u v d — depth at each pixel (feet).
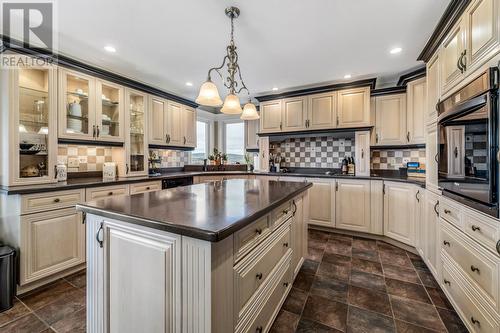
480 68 4.11
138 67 9.29
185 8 5.63
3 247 5.71
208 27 6.45
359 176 10.12
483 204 3.83
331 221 10.56
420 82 8.99
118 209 3.67
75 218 6.89
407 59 8.46
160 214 3.38
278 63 8.80
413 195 8.13
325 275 6.82
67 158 8.70
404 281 6.48
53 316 5.05
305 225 7.38
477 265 4.13
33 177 6.63
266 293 4.33
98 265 3.79
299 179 11.37
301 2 5.42
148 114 10.70
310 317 5.03
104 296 3.71
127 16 5.94
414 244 8.11
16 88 6.29
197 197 4.82
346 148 12.13
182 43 7.36
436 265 6.17
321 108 11.27
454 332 4.56
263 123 12.79
